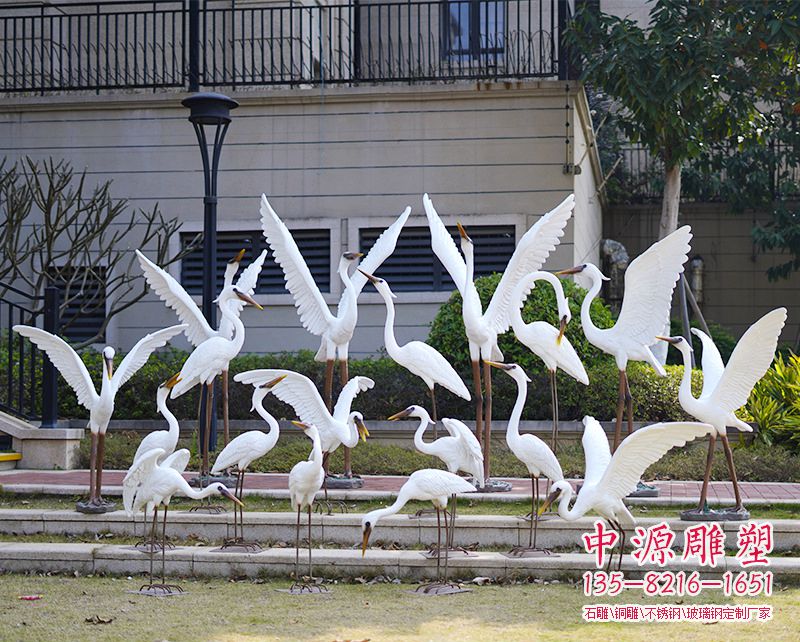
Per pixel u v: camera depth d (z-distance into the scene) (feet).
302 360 45.03
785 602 24.20
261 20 51.83
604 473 24.79
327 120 51.62
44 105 52.49
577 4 58.75
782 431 41.22
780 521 27.91
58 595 24.85
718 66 48.88
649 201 72.43
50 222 48.16
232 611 23.35
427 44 60.90
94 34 55.83
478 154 50.52
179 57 55.16
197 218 52.13
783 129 65.21
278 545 28.86
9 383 40.16
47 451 38.42
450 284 50.88
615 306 63.82
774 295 71.77
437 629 21.79
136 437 42.57
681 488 34.24
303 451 39.04
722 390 28.40
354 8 61.52
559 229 33.73
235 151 52.21
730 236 72.33
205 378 31.76
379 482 35.37
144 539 27.66
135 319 52.49
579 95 50.70
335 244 51.44
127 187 52.49
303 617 22.80
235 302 35.32
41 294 52.49
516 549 27.43
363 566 26.58
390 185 51.13
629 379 42.09
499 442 41.70
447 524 27.73
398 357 32.55
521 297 32.30
